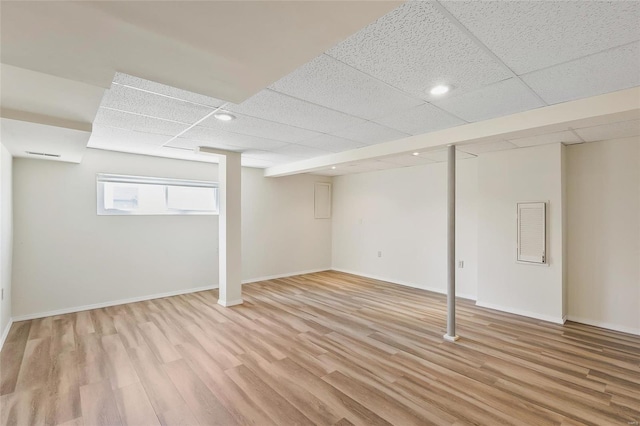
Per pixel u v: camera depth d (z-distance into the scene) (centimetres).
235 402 226
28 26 113
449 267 339
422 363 284
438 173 546
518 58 183
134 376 260
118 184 469
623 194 366
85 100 211
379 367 277
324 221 738
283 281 626
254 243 623
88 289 440
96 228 447
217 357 295
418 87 224
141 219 487
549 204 395
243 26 117
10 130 257
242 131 342
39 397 230
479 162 460
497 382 252
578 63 188
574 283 398
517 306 423
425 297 509
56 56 138
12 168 378
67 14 106
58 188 418
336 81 214
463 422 204
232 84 171
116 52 135
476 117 294
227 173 459
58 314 416
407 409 218
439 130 338
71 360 287
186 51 135
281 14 110
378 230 646
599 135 352
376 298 504
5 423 202
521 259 417
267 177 639
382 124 316
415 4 133
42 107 223
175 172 520
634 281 358
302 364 282
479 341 333
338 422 204
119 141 394
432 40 163
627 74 202
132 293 477
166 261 512
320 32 123
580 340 335
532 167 408
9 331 354
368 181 666
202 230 551
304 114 284
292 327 374
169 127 327
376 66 193
